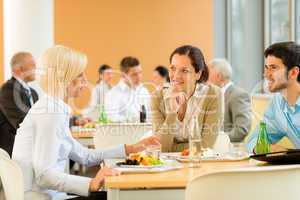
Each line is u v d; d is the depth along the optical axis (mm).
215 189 1818
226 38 9844
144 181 2184
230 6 9555
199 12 9891
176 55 3391
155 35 9914
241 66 8844
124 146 3092
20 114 4906
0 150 2428
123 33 9906
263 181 1821
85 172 6332
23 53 5277
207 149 2932
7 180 2449
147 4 9945
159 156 2775
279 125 3057
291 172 1841
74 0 9789
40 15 7875
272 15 7773
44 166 2549
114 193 2184
